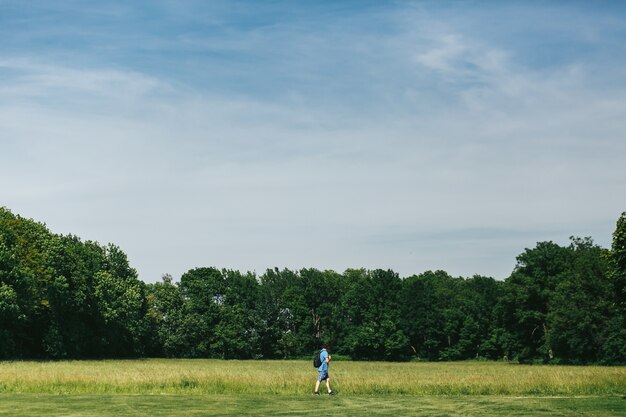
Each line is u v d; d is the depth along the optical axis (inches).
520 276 3946.9
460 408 855.1
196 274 4904.0
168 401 924.0
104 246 4434.1
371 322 4909.0
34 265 3011.8
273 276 6210.6
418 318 4960.6
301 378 1236.5
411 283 5068.9
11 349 2913.4
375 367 3083.2
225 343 4758.9
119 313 3927.2
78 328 3528.5
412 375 1395.2
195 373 1280.8
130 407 839.7
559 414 792.3
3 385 1090.7
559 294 3543.3
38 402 893.2
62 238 3853.3
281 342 4938.5
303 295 5300.2
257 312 4928.6
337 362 4345.5
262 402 926.4
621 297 1624.0
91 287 3676.2
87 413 768.3
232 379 1165.7
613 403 920.9
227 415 766.5
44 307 3238.2
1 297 2640.3
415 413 798.5
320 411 816.3
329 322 5201.8
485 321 5118.1
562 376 1250.0
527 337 3934.5
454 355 4950.8
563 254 3959.2
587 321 3297.2
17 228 3107.8
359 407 864.3
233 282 5177.2
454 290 6023.6
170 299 4731.8
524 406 882.1
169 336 4635.8
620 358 3270.2
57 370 1534.2
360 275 6053.2
